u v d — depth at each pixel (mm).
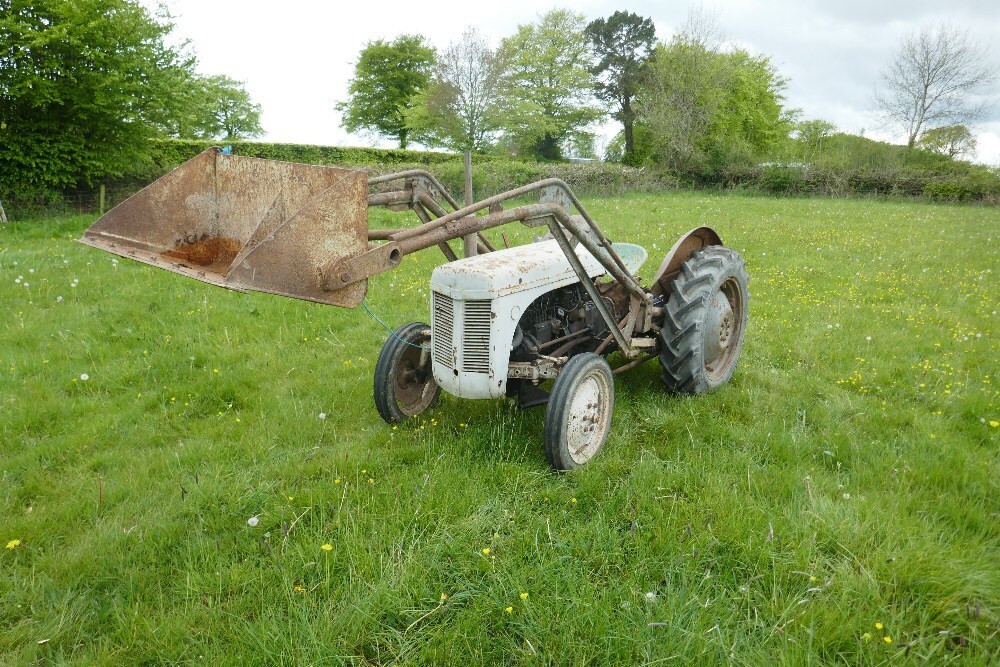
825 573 2479
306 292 2275
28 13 12227
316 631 2213
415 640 2219
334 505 2963
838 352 5164
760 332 5754
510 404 3939
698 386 4141
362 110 43188
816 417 3955
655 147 31906
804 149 38281
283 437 3785
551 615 2273
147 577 2551
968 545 2656
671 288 4230
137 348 5254
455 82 32000
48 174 12625
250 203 3004
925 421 3846
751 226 13508
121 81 12922
